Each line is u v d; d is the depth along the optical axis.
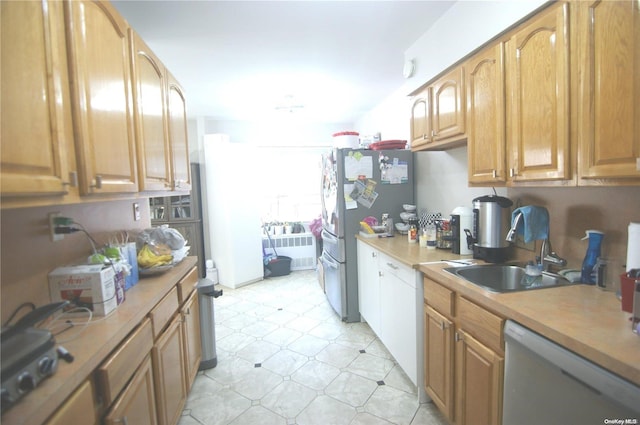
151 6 1.78
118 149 1.30
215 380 2.17
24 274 1.12
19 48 0.80
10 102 0.77
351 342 2.65
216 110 4.07
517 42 1.41
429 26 2.12
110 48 1.25
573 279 1.41
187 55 2.44
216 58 2.51
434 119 2.11
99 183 1.11
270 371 2.26
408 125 3.28
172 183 2.00
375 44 2.36
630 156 0.97
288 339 2.73
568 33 1.17
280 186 5.00
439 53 2.05
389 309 2.24
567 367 0.91
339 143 3.31
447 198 2.61
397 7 1.89
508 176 1.51
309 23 2.03
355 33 2.18
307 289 4.05
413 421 1.74
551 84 1.24
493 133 1.58
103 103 1.19
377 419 1.77
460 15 1.84
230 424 1.76
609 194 1.34
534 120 1.33
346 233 2.99
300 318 3.16
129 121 1.41
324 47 2.38
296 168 5.02
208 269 4.23
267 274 4.57
